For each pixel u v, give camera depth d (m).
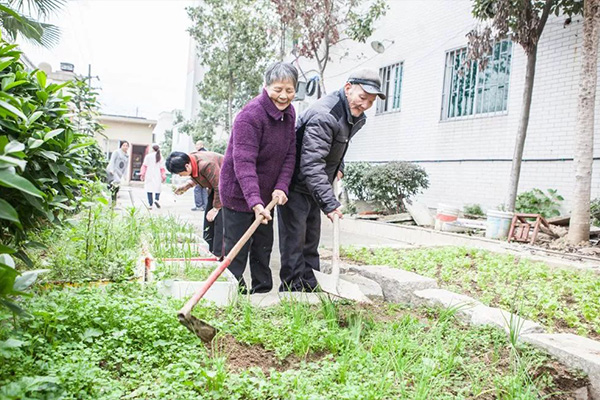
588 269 6.02
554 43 10.95
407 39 15.25
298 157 4.54
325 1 13.54
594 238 8.25
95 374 2.46
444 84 13.83
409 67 15.09
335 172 4.74
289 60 21.20
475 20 12.88
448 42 13.74
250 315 3.64
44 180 3.00
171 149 45.81
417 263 6.08
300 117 4.58
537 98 11.24
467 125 12.98
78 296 3.31
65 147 3.30
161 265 4.48
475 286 5.16
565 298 4.72
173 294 4.09
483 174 12.45
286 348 3.14
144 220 7.42
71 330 2.96
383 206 13.02
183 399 2.38
